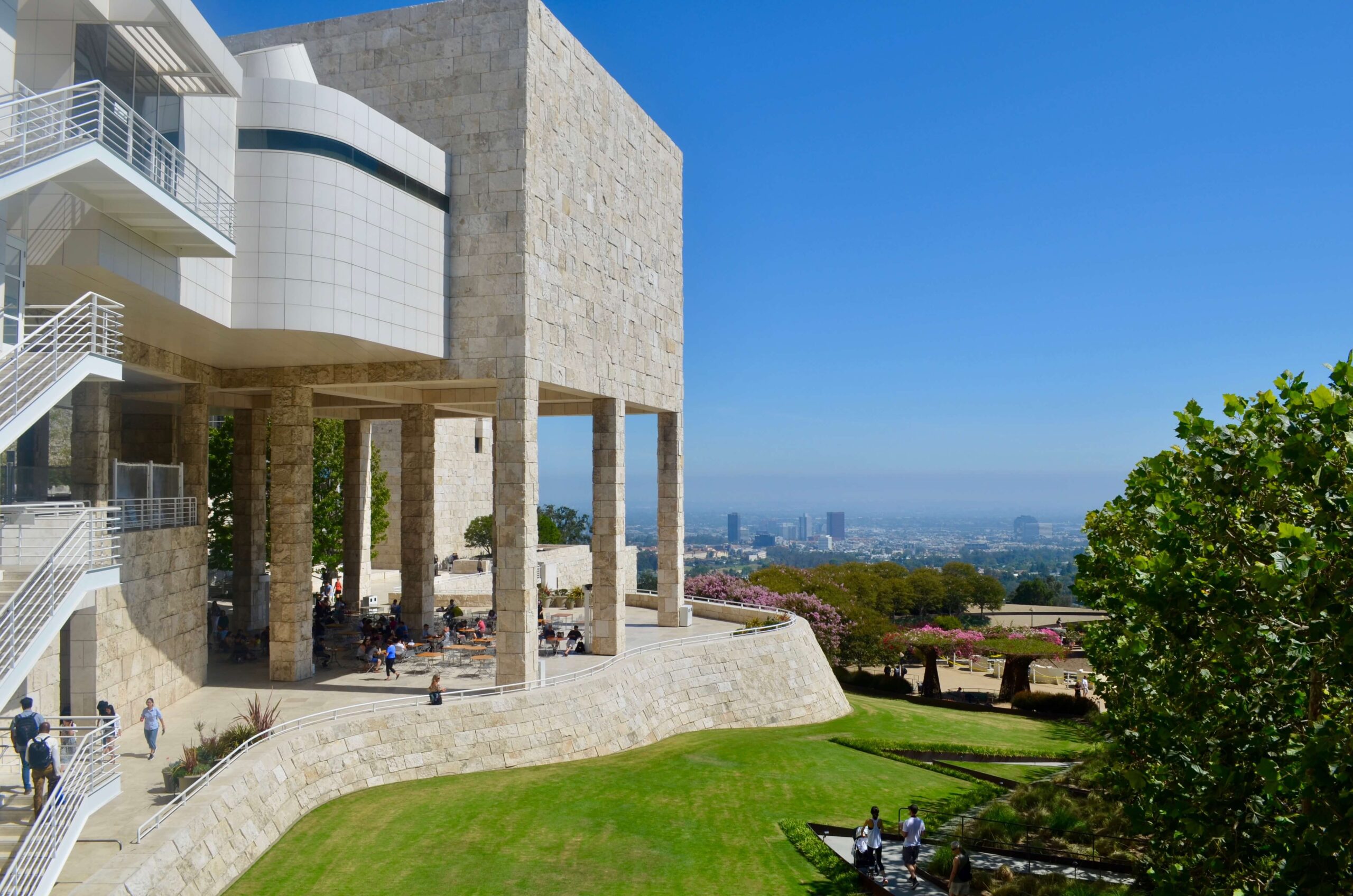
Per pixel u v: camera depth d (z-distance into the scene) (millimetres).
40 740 15672
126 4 20562
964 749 34375
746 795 26734
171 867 17250
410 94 33406
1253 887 12930
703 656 38125
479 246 32438
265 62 29188
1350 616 10727
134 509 27766
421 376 32719
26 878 13602
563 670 34188
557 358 34219
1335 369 11633
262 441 44094
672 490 46938
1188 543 13789
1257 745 12594
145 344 29531
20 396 15883
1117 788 20484
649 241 43875
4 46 18781
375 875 19969
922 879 21625
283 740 23359
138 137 22203
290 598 32438
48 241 20500
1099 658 25922
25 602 15492
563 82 35281
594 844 22297
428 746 26688
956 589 114875
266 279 27156
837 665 57812
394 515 73250
